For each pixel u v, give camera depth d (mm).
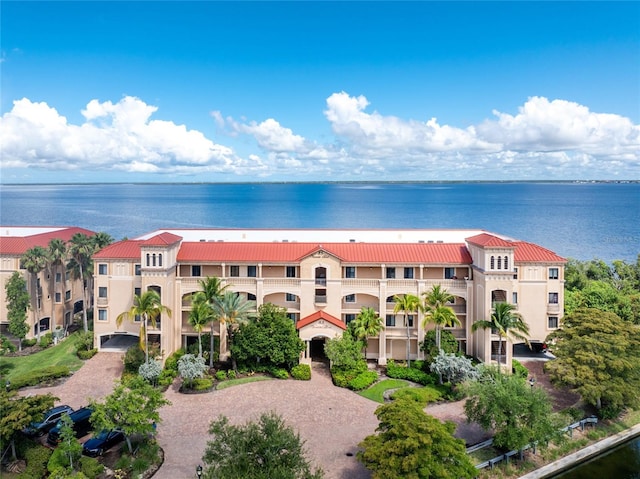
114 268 64562
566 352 50125
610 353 47719
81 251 72312
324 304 63125
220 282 60938
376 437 35281
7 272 69500
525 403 40000
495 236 65125
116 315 64562
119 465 38062
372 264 62625
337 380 55125
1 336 63750
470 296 61812
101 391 53375
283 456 31359
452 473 33500
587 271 97938
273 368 57531
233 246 66562
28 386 54438
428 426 33625
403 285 62750
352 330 59344
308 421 46625
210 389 53844
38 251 68000
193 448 41469
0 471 38094
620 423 48344
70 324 80000
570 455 43094
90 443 41094
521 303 63406
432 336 59469
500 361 57938
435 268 64062
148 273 59938
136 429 38094
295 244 67188
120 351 65688
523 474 40156
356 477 37375
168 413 48031
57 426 41969
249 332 56781
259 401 50969
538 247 65438
